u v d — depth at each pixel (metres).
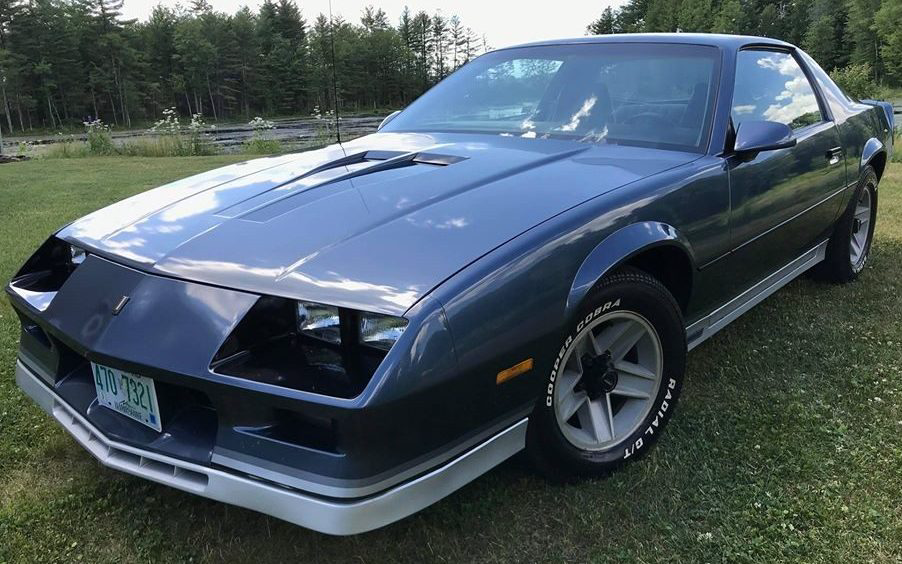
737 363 3.10
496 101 3.18
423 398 1.59
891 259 4.68
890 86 68.00
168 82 89.94
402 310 1.59
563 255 1.90
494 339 1.71
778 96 3.21
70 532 2.01
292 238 1.87
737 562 1.87
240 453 1.64
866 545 1.92
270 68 88.19
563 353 1.98
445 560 1.90
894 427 2.53
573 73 3.09
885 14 69.19
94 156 16.44
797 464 2.29
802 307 3.79
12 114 80.06
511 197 2.07
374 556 1.92
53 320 1.96
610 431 2.24
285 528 2.03
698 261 2.42
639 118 2.80
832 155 3.43
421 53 86.19
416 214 1.96
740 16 95.38
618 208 2.10
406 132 3.12
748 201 2.67
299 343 1.69
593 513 2.07
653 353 2.33
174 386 1.76
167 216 2.14
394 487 1.62
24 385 2.24
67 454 2.42
